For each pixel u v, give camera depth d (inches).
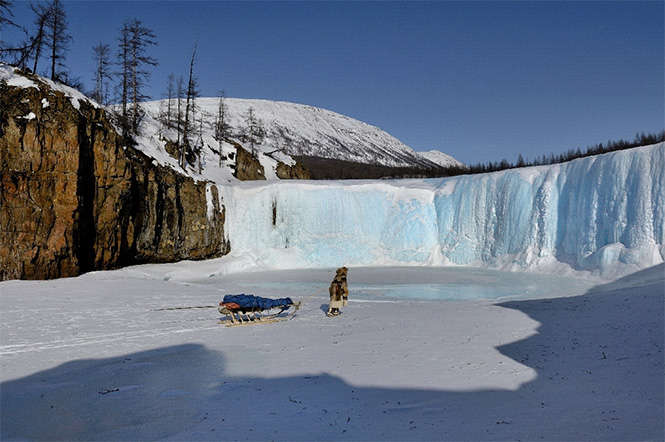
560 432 227.0
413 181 1862.7
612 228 1226.6
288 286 1120.2
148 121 2074.3
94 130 1232.8
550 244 1406.3
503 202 1549.0
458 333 493.0
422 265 1696.6
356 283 1197.7
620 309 606.9
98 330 536.1
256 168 2364.7
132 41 1932.8
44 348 451.8
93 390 332.2
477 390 307.4
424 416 263.1
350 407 284.4
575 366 350.6
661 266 1059.9
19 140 1083.9
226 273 1492.4
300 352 430.6
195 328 553.6
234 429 254.8
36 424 270.2
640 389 285.9
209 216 1611.7
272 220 1749.5
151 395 319.9
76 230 1141.1
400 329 524.7
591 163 1314.0
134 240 1381.6
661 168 1142.3
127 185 1298.0
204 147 2185.0
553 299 792.3
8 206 1059.9
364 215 1779.0
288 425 258.2
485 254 1589.6
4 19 1304.1
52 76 1528.1
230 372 373.1
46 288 885.2
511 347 422.9
